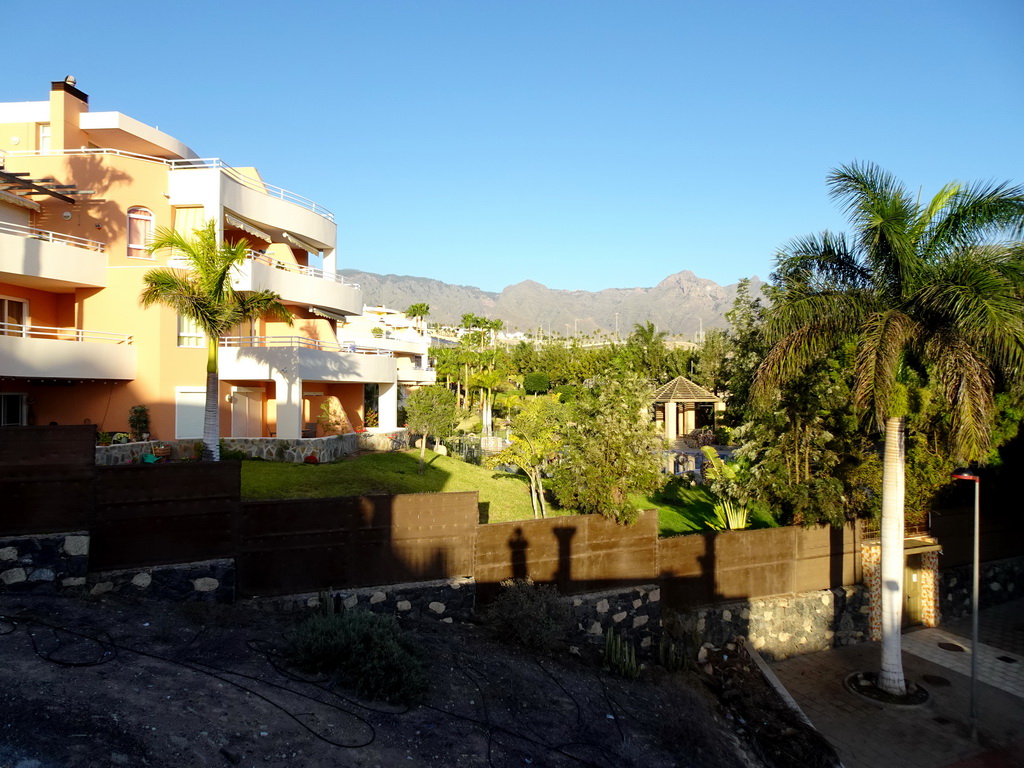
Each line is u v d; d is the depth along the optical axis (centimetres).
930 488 1684
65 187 1980
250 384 2430
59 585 916
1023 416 1688
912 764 1099
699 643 1403
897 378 1355
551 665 1103
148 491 988
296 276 2464
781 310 1302
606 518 1351
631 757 868
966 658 1537
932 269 1236
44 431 934
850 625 1625
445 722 819
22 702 627
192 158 2681
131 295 2052
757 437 1691
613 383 1481
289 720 719
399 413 3734
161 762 596
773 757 1053
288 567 1075
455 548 1205
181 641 855
